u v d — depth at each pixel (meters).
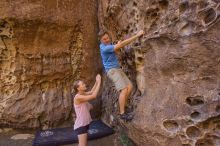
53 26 5.73
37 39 5.73
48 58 5.91
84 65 6.11
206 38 3.35
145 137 3.95
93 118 6.16
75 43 6.14
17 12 5.39
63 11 5.77
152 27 3.98
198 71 3.48
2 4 5.34
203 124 3.47
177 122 3.61
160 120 3.75
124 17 4.72
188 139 3.54
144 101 4.07
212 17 3.32
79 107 4.42
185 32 3.53
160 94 3.85
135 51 4.44
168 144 3.69
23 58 5.79
